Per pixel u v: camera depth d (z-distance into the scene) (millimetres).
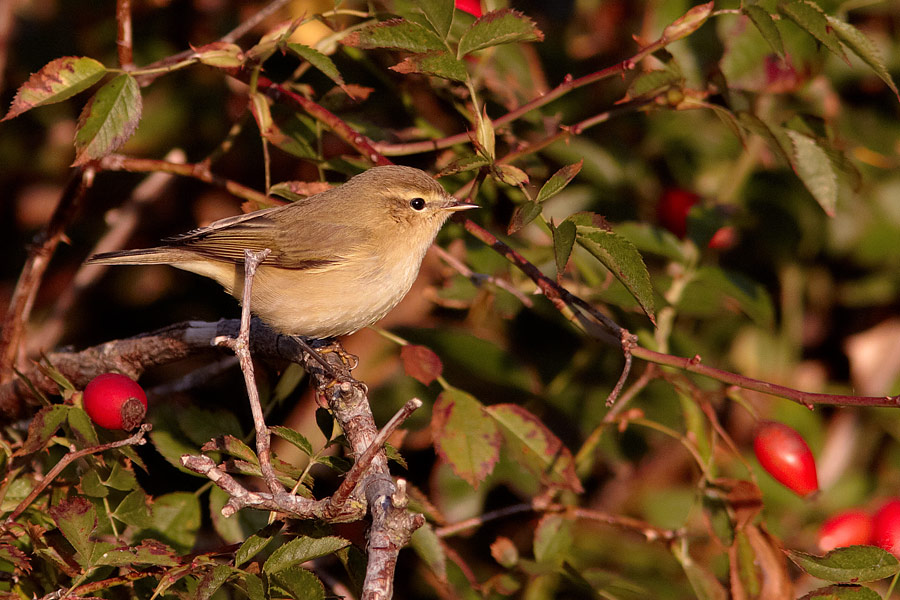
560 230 7191
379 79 10852
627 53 11523
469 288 10547
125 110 7965
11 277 12906
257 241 9664
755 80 9969
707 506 8898
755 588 8578
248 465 7035
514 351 11383
